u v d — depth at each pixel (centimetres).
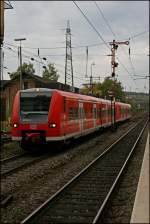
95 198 1188
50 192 1268
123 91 9162
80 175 1520
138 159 2020
